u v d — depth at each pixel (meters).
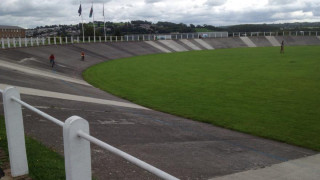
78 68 37.00
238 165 8.22
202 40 86.44
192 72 33.44
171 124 13.18
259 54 57.84
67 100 15.78
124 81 27.72
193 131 12.26
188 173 7.19
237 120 14.77
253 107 17.45
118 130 10.75
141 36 80.69
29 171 5.29
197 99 19.92
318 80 26.64
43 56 38.16
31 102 13.53
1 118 9.66
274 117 15.27
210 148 9.75
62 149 7.55
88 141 2.98
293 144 11.39
